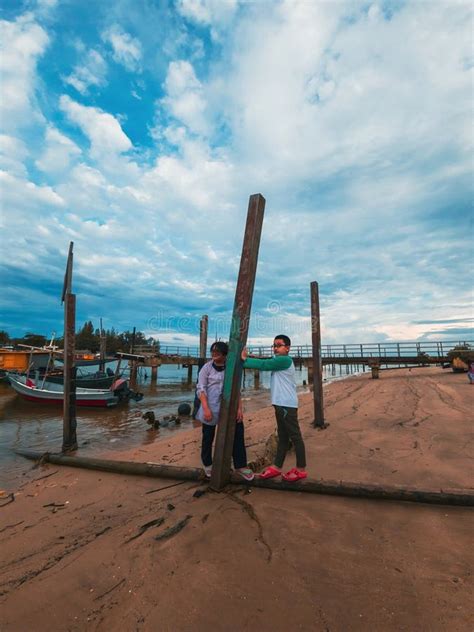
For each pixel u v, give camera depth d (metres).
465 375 21.69
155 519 3.43
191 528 3.17
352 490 3.77
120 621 2.06
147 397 19.38
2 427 11.05
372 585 2.28
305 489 3.91
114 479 4.92
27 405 15.75
